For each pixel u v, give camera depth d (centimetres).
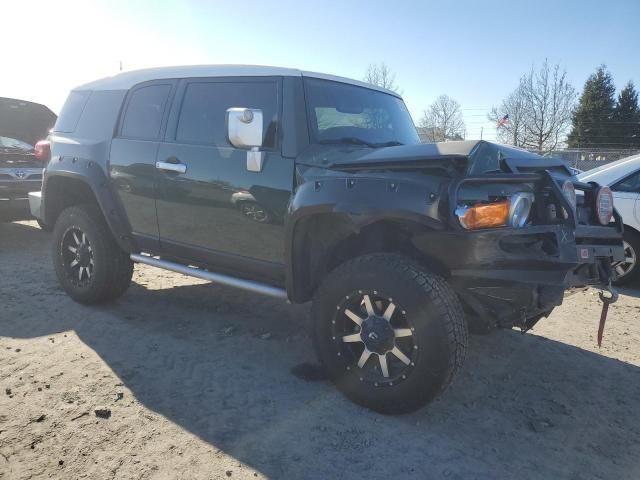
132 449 269
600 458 280
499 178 286
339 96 390
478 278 282
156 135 420
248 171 355
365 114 404
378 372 313
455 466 267
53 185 500
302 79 364
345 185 307
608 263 352
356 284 305
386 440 286
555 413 326
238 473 254
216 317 473
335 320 320
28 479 243
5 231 854
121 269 472
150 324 448
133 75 461
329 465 263
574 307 549
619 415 326
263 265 363
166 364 371
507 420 315
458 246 276
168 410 308
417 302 283
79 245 479
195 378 351
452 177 284
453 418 314
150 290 547
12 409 301
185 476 250
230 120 322
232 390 336
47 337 410
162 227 418
